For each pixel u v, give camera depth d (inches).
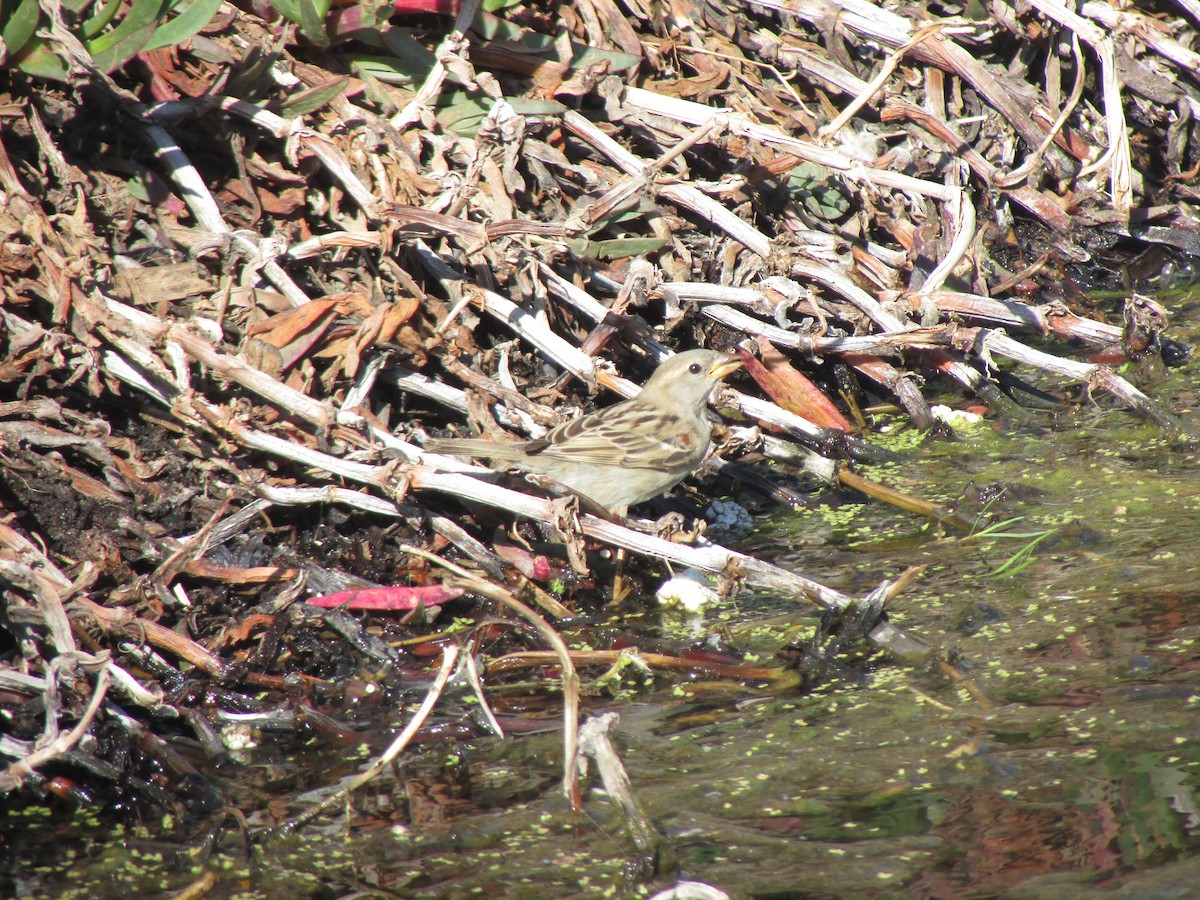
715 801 292.2
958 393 531.8
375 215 423.8
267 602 366.3
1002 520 431.2
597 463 408.2
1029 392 530.3
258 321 396.2
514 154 472.7
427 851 279.9
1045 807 281.1
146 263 408.5
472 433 427.2
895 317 496.7
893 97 582.2
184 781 309.9
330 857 279.3
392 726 334.0
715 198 518.0
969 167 587.8
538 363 461.4
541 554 411.5
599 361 445.4
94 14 431.8
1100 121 620.4
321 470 395.5
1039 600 377.4
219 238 403.2
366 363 413.7
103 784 305.7
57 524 359.9
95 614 331.0
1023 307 511.2
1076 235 608.7
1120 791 284.0
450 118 486.6
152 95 435.2
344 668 360.2
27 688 314.3
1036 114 598.5
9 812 299.3
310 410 380.5
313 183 452.1
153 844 287.0
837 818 283.6
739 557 379.2
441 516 398.9
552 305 467.5
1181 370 533.6
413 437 419.8
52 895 268.7
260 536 378.3
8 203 380.2
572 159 520.4
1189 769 289.0
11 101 409.1
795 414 487.5
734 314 495.2
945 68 603.2
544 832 285.4
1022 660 345.1
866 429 507.2
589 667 361.1
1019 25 617.3
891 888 257.4
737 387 515.5
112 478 370.6
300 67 470.9
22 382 376.5
